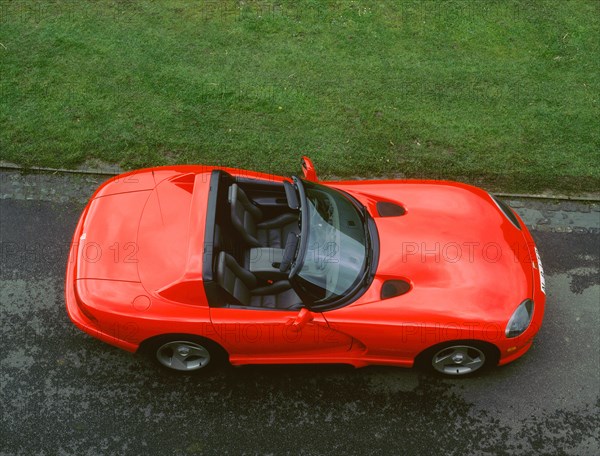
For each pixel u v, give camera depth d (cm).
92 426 448
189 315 423
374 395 476
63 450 434
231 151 653
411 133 686
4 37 759
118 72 727
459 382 486
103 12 807
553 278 564
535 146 680
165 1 831
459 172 651
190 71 735
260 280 464
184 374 480
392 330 433
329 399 473
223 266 421
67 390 468
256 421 458
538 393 482
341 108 707
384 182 537
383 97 723
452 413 468
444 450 448
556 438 457
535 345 511
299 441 449
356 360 468
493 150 674
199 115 687
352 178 641
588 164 666
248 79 732
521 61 782
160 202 474
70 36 768
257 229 502
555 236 600
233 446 444
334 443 448
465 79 752
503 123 703
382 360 467
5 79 707
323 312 431
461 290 445
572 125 705
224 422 456
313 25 809
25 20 786
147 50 758
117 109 685
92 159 637
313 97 717
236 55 761
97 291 429
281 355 467
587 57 794
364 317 431
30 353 488
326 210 463
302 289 423
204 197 458
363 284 442
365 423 460
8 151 635
